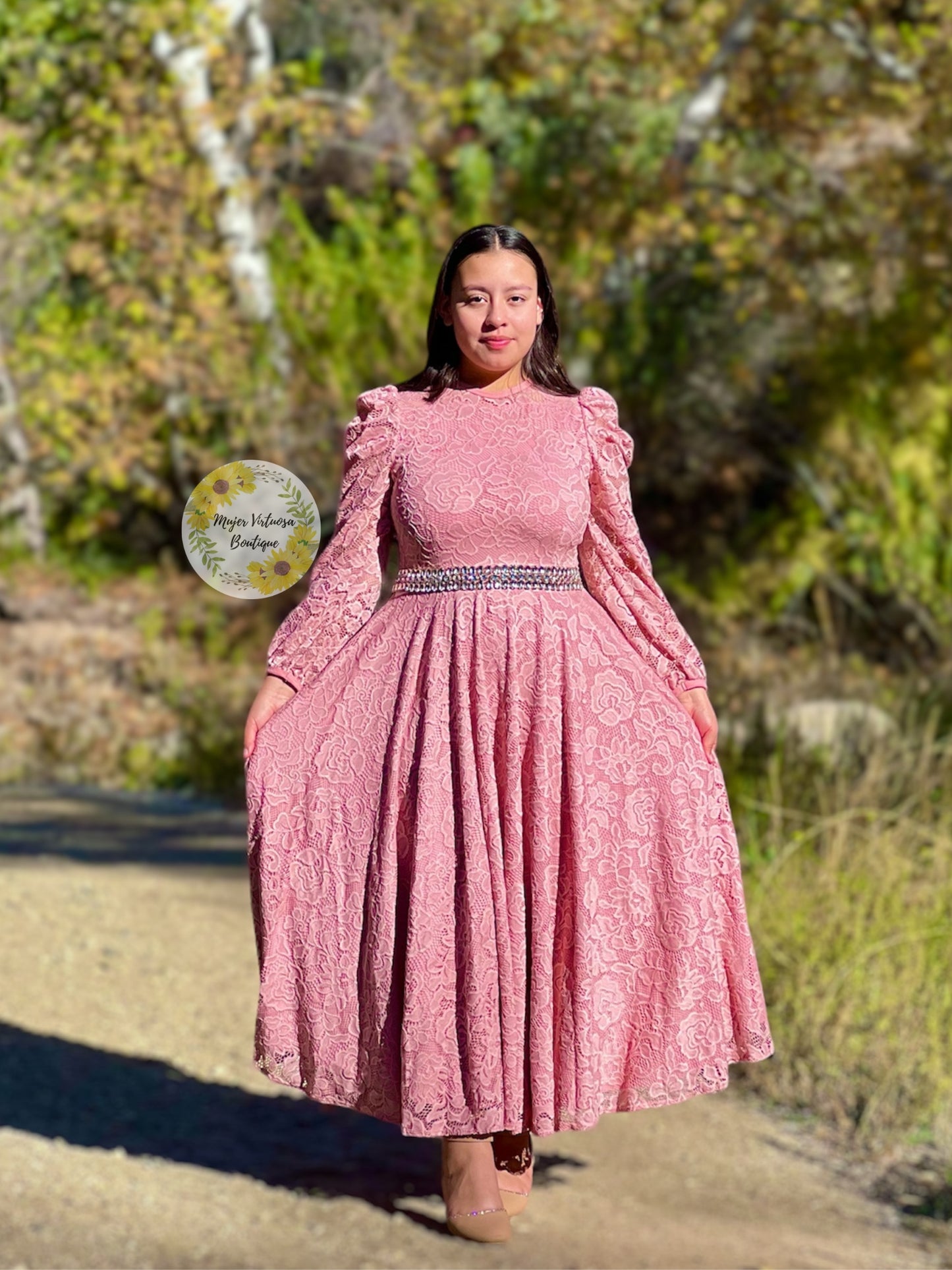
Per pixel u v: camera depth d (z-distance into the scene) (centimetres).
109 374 1379
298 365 1475
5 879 771
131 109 1314
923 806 716
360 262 1477
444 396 358
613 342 1571
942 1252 476
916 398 1538
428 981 335
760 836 730
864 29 1338
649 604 361
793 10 1280
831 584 1606
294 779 353
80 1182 472
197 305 1355
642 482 1669
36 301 1446
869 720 930
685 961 348
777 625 1645
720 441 1645
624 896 348
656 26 1316
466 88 1356
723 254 1345
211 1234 452
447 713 344
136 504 1747
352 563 356
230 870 853
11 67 1355
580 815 343
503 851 340
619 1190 507
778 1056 602
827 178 1438
